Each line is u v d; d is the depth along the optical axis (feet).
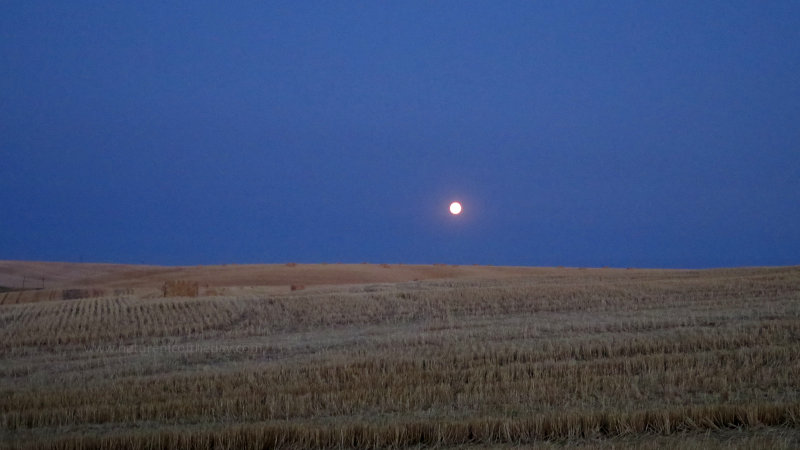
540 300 106.22
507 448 32.12
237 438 34.06
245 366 56.70
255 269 241.35
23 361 67.62
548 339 63.31
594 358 55.36
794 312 75.15
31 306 111.34
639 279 148.77
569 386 44.37
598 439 33.78
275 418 39.83
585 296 108.99
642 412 35.58
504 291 115.96
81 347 76.69
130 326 88.99
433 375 49.42
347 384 47.19
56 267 253.03
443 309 102.12
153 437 33.86
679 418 35.42
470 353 56.90
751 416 35.06
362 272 232.73
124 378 52.75
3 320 94.89
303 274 226.58
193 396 45.14
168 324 90.89
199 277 221.66
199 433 34.30
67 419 40.22
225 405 41.96
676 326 70.28
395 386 45.98
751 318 72.43
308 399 43.34
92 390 47.26
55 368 61.72
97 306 109.29
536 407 39.83
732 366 48.57
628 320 75.25
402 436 34.30
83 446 33.40
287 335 83.30
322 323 94.07
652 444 30.63
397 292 118.42
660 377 45.93
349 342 69.92
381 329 85.30
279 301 110.83
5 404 43.16
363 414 39.73
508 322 82.79
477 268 256.32
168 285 134.72
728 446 29.35
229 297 116.47
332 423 36.27
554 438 34.24
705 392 42.39
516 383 45.60
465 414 38.45
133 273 241.14
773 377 44.88
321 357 59.21
